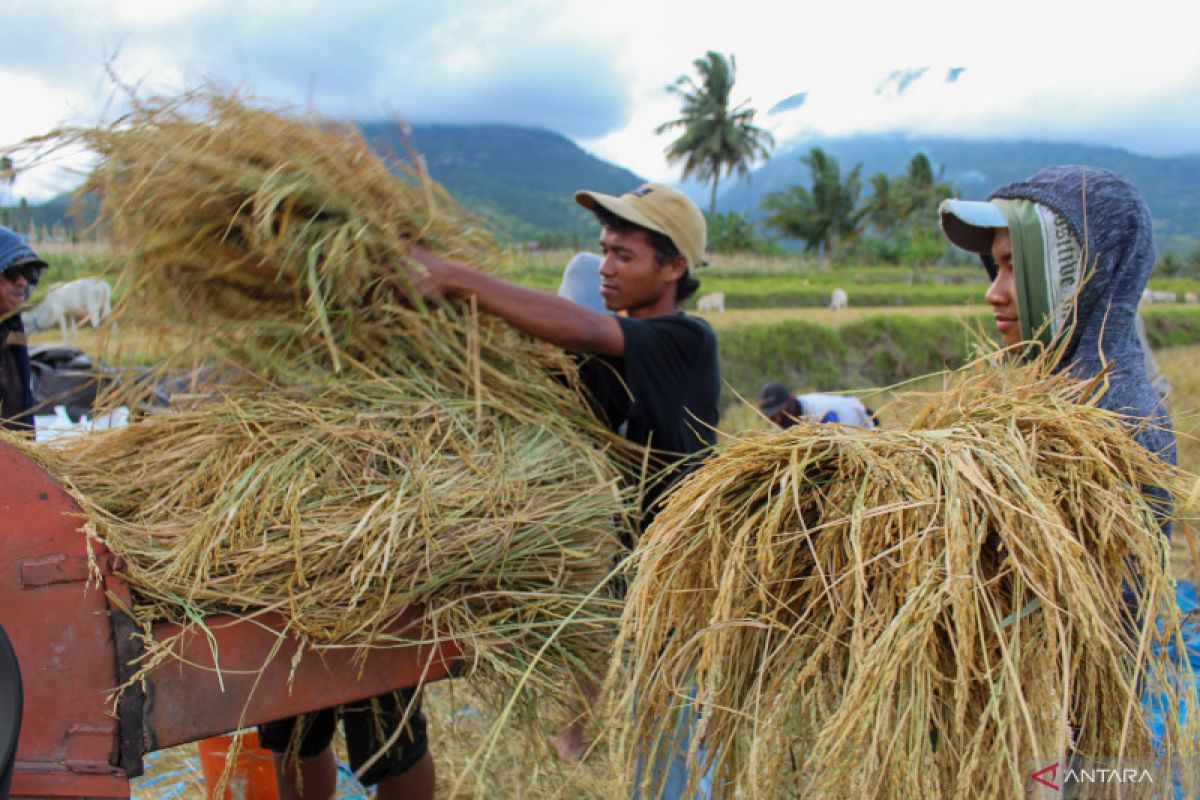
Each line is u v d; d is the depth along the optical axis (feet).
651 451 7.05
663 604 4.75
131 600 4.69
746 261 150.51
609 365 7.00
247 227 6.06
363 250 6.21
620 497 6.55
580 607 5.53
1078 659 4.01
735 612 4.57
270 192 5.90
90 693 4.53
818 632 4.38
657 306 7.70
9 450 4.48
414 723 7.06
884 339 69.92
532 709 5.95
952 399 4.98
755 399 59.72
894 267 168.14
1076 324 5.15
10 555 4.41
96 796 4.52
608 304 7.77
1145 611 4.23
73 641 4.50
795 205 179.63
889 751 3.80
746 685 4.62
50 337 17.08
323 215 6.23
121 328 6.45
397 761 6.97
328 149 6.40
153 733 4.70
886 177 185.88
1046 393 4.75
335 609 5.14
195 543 5.03
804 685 4.35
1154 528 4.25
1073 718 4.21
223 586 4.97
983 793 3.88
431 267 6.57
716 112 195.52
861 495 4.26
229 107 6.39
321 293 6.31
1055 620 3.97
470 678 5.87
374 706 6.65
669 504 5.01
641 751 5.03
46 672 4.45
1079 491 4.29
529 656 5.75
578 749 8.00
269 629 5.00
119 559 4.66
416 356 6.66
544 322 6.57
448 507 5.60
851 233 179.83
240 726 4.96
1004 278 5.61
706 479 4.83
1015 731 3.75
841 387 65.46
